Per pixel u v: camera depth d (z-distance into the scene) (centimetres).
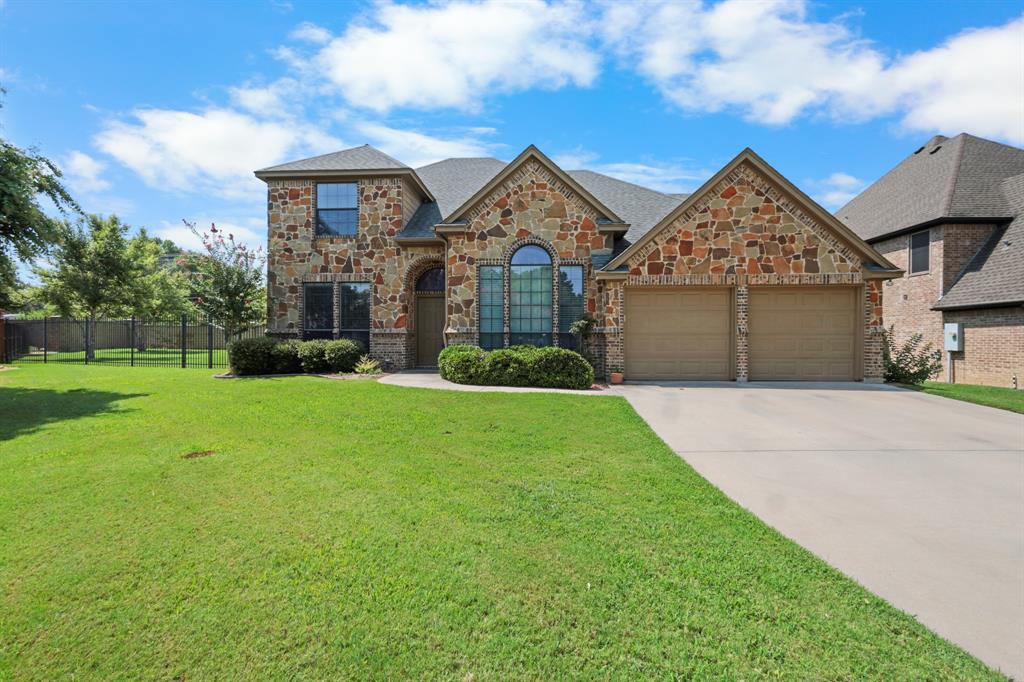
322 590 343
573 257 1532
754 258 1409
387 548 405
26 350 2511
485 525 451
